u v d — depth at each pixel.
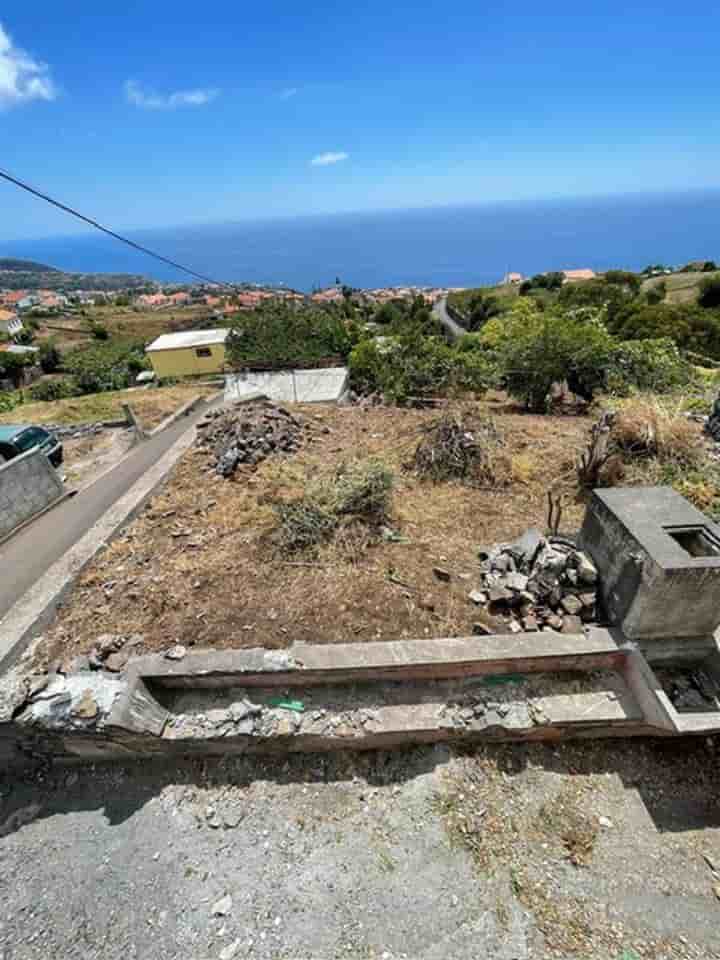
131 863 2.95
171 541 5.28
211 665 3.50
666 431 6.04
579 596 3.81
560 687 3.44
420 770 3.24
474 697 3.40
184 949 2.58
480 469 6.14
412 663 3.42
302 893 2.74
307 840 2.96
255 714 3.37
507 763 3.25
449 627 3.84
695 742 3.34
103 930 2.69
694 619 3.28
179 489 6.48
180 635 3.94
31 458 7.07
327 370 15.65
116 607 4.36
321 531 4.94
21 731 3.30
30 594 4.50
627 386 9.41
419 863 2.81
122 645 3.87
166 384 22.81
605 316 22.75
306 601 4.19
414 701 3.41
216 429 7.92
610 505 3.67
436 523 5.23
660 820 2.97
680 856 2.80
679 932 2.51
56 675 3.51
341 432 8.16
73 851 3.04
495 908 2.61
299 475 6.38
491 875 2.74
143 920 2.71
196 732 3.31
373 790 3.17
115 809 3.22
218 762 3.40
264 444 7.21
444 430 6.62
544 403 10.09
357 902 2.68
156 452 10.23
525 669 3.49
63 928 2.72
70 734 3.26
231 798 3.21
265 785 3.25
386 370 12.91
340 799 3.14
